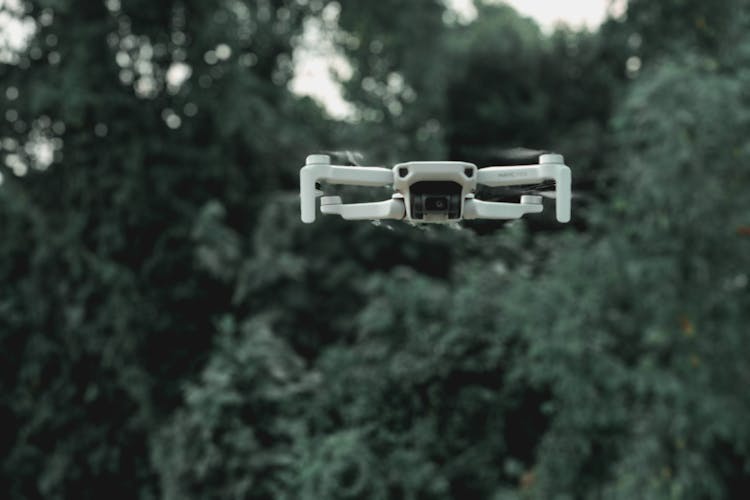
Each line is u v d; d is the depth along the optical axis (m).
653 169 7.93
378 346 8.89
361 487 7.80
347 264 10.88
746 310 8.33
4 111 9.94
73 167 9.98
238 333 10.16
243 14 11.72
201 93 10.43
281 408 8.42
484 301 8.72
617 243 8.27
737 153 7.87
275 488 7.96
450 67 16.72
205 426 7.99
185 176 10.32
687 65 8.13
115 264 9.83
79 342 9.85
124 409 9.98
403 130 13.01
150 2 10.31
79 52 9.83
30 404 9.98
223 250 9.73
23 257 10.21
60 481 9.80
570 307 8.20
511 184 2.44
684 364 7.96
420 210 2.31
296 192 11.05
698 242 8.05
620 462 8.20
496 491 8.52
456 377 8.61
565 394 8.20
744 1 8.48
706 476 7.88
